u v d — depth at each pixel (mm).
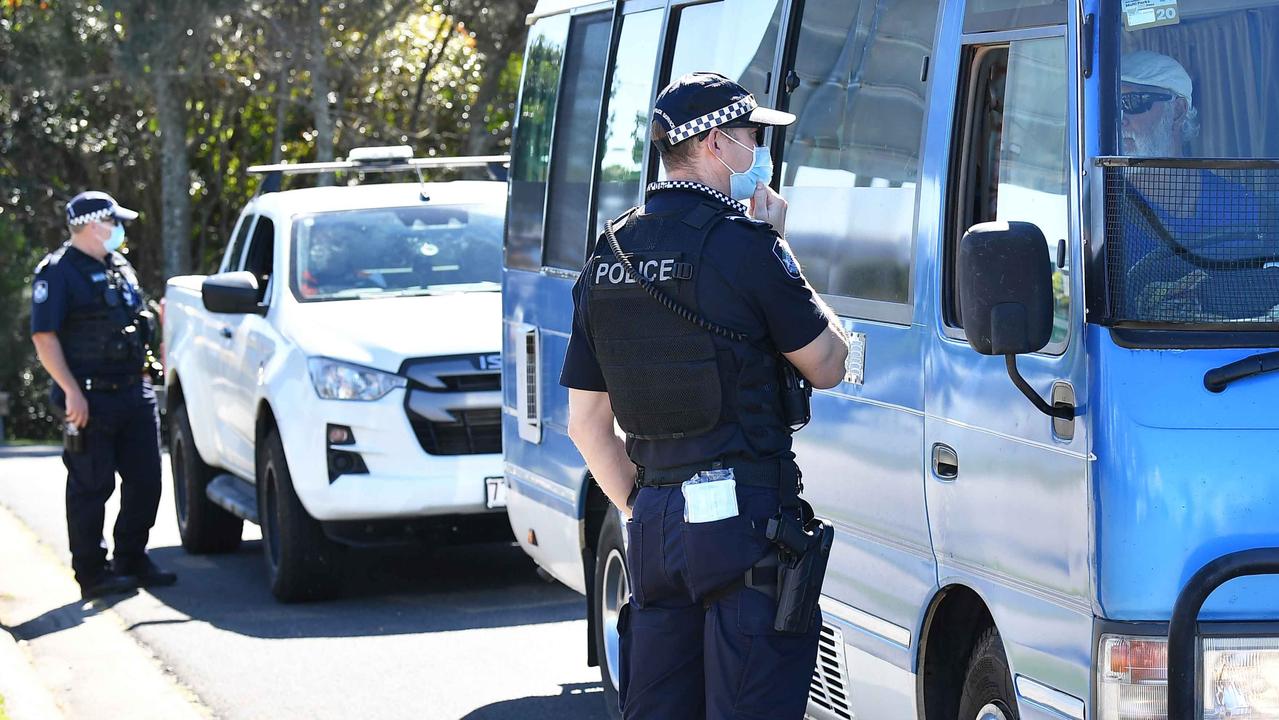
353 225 11758
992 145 4898
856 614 5574
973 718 5059
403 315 10789
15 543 12617
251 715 7949
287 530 10406
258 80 37250
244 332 11414
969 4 5035
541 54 8930
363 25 34469
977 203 4965
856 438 5527
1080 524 4242
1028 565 4508
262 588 11250
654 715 4598
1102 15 4324
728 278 4359
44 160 40031
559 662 8914
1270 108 4348
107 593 10906
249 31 33719
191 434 12797
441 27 37562
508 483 9039
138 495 11086
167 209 34906
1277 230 4141
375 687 8438
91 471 10781
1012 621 4625
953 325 4977
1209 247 4145
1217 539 4086
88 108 39219
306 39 33000
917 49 5312
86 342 10711
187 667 8914
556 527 8219
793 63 6172
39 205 39594
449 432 10258
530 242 8750
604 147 7863
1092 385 4172
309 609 10453
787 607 4355
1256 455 4105
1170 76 4324
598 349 4566
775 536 4348
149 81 32281
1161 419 4105
